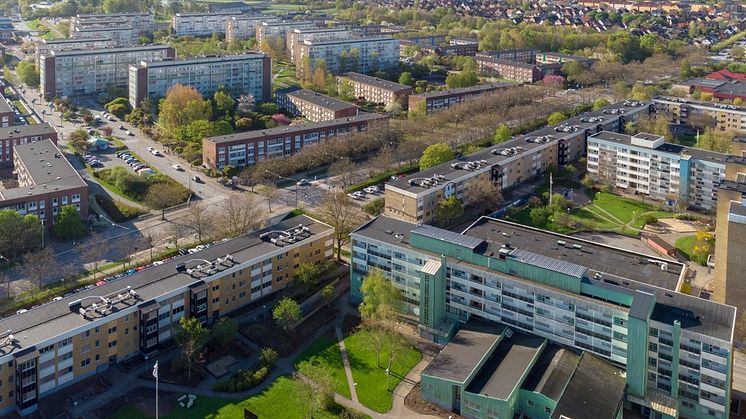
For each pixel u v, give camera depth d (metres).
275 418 188.25
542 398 187.00
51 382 195.88
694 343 186.25
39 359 191.75
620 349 198.75
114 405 192.38
